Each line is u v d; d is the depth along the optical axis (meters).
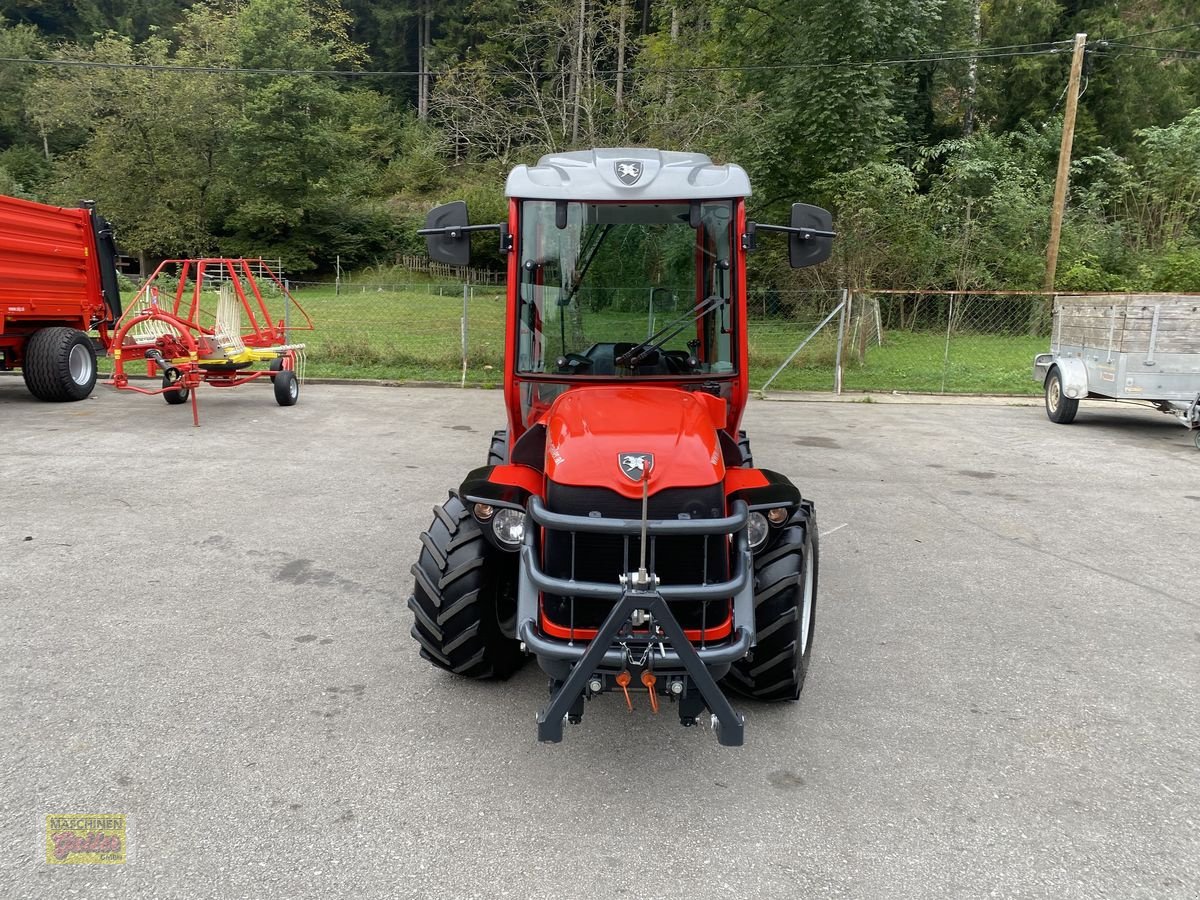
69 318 12.59
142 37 61.59
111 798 3.10
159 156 42.75
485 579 3.77
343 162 47.53
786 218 23.05
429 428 10.76
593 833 2.96
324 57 46.53
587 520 3.13
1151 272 23.56
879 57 23.05
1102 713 3.88
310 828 2.95
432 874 2.73
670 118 24.00
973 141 27.81
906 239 21.55
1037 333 21.84
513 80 25.91
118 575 5.39
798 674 3.76
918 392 14.84
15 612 4.77
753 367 16.44
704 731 3.69
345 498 7.32
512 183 4.16
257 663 4.21
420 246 47.22
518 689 4.03
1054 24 33.09
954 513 7.29
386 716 3.74
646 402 3.76
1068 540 6.56
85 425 10.49
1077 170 28.27
